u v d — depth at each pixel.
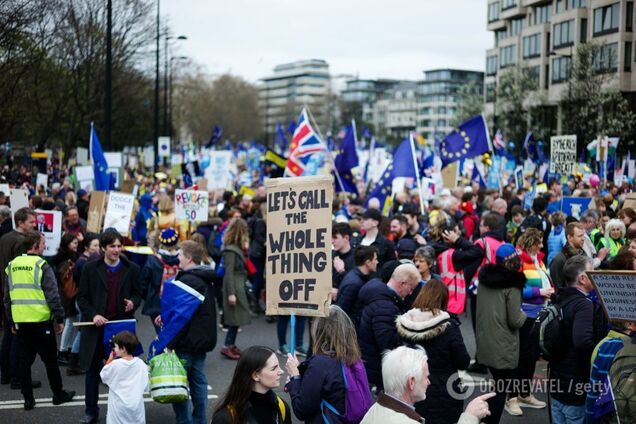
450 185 20.92
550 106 61.84
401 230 11.34
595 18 55.03
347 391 5.53
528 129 57.22
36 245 8.95
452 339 6.47
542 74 68.44
